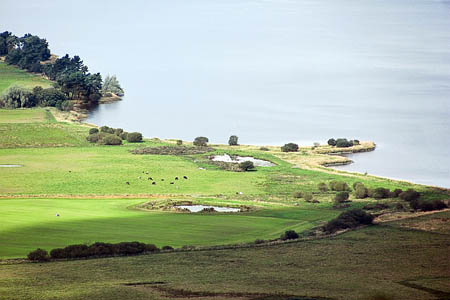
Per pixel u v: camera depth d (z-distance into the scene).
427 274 158.12
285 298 140.88
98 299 138.88
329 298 141.00
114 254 172.25
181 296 141.50
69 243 180.75
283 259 170.00
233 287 147.38
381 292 144.88
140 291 143.88
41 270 158.25
